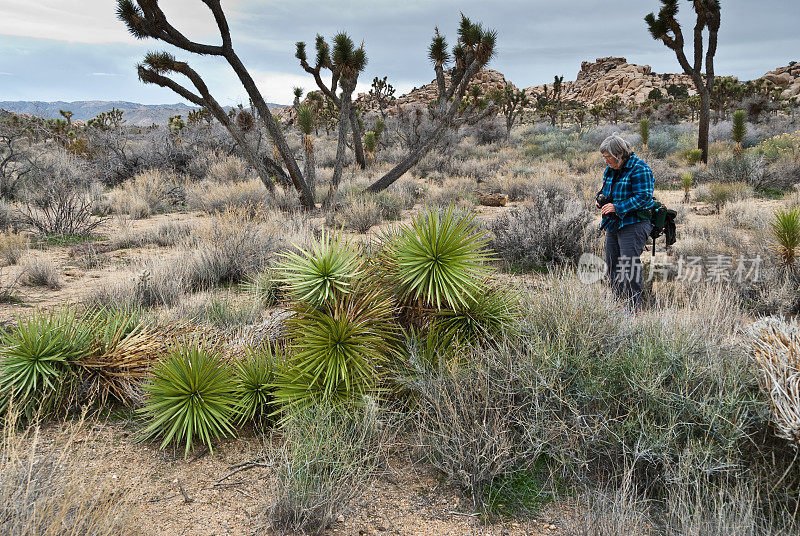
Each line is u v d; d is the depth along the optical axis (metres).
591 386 2.87
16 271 7.00
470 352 3.29
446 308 3.60
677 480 2.46
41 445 3.01
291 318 3.45
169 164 18.42
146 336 3.87
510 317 3.55
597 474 2.79
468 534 2.43
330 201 11.90
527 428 2.88
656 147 23.00
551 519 2.51
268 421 3.38
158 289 5.80
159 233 9.51
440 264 3.36
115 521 2.17
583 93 118.25
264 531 2.40
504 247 7.77
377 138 25.11
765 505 2.45
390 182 13.06
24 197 12.54
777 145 18.47
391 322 3.55
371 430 2.95
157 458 3.02
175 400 3.19
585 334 3.12
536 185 14.55
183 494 2.64
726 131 26.22
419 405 3.15
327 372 3.09
